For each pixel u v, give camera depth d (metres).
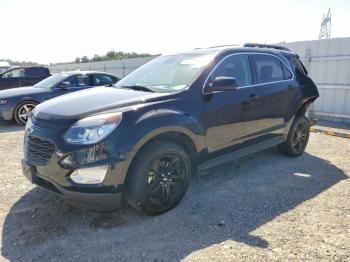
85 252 2.83
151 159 3.23
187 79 3.87
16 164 5.16
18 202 3.76
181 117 3.46
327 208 3.67
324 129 8.25
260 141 4.78
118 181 3.04
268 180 4.52
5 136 7.41
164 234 3.11
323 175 4.76
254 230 3.18
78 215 3.46
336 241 2.98
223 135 4.07
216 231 3.16
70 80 9.43
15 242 2.96
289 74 5.26
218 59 4.12
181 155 3.52
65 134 3.00
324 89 10.04
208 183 4.38
